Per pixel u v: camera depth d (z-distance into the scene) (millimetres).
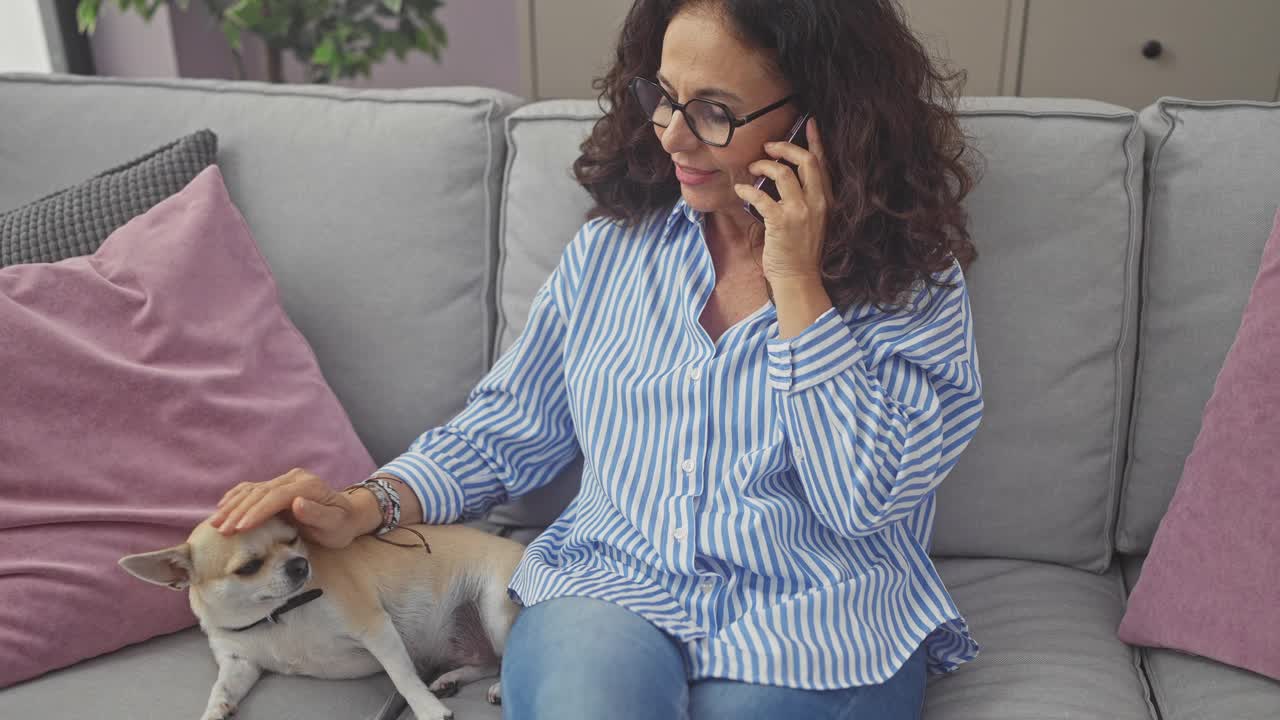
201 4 3420
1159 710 1076
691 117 1020
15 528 1129
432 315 1444
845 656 980
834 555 1061
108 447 1184
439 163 1437
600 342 1167
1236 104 1298
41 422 1163
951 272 1072
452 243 1440
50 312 1212
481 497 1241
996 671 1134
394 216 1439
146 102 1549
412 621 1172
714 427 1059
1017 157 1285
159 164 1410
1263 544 1046
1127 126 1282
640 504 1087
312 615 1071
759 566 1025
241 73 2697
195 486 1207
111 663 1131
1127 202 1276
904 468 980
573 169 1256
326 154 1463
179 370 1240
